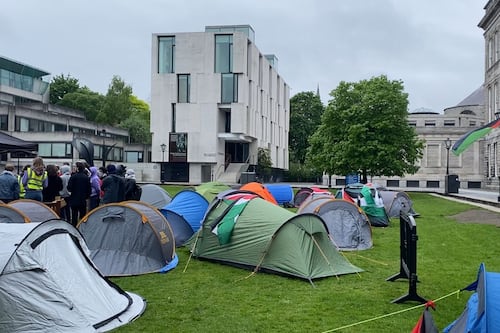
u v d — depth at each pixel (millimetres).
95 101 82062
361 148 34188
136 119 77312
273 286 8781
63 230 6613
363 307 7590
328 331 6496
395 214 20688
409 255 8023
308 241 9672
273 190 24812
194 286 8727
